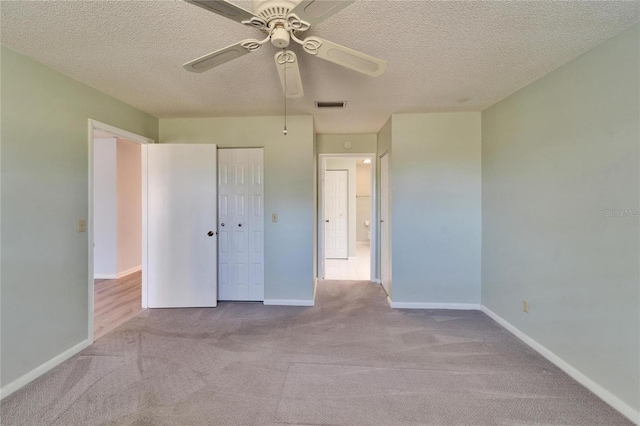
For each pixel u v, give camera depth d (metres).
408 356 2.28
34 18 1.56
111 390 1.87
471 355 2.29
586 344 1.89
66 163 2.26
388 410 1.69
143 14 1.53
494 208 2.96
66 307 2.25
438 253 3.29
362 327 2.82
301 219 3.43
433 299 3.31
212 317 3.08
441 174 3.25
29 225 1.99
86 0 1.42
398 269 3.33
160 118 3.47
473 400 1.77
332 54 1.49
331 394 1.83
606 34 1.69
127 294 3.88
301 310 3.29
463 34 1.72
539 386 1.90
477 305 3.27
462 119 3.22
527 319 2.46
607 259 1.75
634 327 1.61
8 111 1.86
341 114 3.34
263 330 2.76
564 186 2.06
